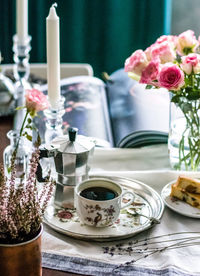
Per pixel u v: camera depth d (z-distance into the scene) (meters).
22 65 1.45
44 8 2.32
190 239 0.84
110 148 1.22
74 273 0.75
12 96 1.43
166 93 1.55
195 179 0.95
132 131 1.30
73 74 1.90
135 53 0.99
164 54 0.99
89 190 0.87
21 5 1.39
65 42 2.40
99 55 2.44
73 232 0.83
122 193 0.85
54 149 0.86
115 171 1.07
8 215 0.67
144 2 2.31
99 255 0.79
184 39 1.04
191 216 0.89
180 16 2.62
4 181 0.69
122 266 0.76
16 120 1.31
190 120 1.04
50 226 0.85
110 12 2.34
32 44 2.39
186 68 0.96
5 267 0.67
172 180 1.04
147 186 0.99
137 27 2.36
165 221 0.90
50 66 1.05
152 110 1.42
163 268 0.76
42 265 0.76
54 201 0.93
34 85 1.56
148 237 0.84
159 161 1.19
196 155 1.07
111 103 1.53
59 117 1.09
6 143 1.23
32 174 0.72
